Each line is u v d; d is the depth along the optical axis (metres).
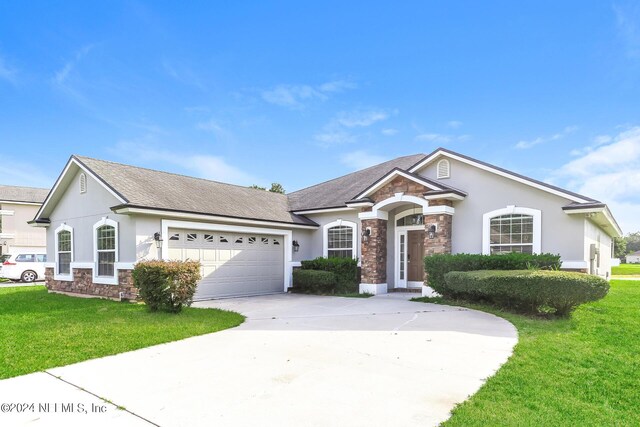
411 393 4.71
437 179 14.31
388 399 4.53
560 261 11.19
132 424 3.95
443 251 13.37
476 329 8.15
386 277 15.66
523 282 9.42
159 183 14.94
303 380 5.16
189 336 7.68
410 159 19.27
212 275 14.20
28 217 29.81
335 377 5.27
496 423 3.92
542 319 9.27
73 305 11.91
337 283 15.58
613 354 6.45
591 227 13.24
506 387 4.91
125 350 6.66
